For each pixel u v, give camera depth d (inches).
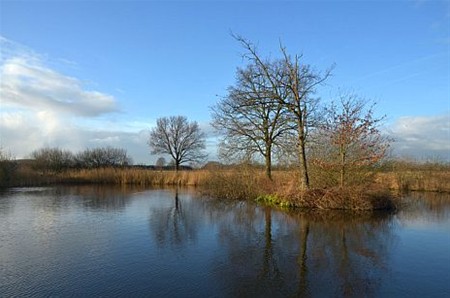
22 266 399.2
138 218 725.3
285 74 925.8
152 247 484.7
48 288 332.8
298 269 390.0
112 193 1294.3
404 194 1290.6
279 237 546.6
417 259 430.6
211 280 354.9
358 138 852.0
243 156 1142.3
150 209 863.1
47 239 531.5
